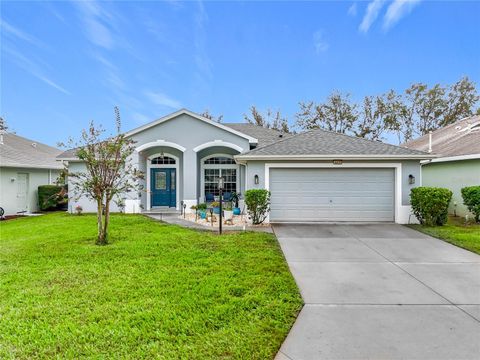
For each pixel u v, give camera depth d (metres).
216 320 4.37
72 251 7.95
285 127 36.62
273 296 5.18
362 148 13.14
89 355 3.62
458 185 14.86
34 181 19.12
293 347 3.82
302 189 12.92
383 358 3.62
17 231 11.28
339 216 12.89
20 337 3.96
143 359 3.54
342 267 6.91
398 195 12.58
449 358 3.61
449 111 32.34
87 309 4.69
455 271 6.62
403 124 33.72
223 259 7.24
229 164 17.75
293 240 9.53
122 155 9.57
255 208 12.27
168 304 4.84
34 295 5.20
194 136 16.14
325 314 4.67
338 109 34.09
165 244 8.70
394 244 9.02
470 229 10.97
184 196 16.08
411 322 4.43
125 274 6.20
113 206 16.39
